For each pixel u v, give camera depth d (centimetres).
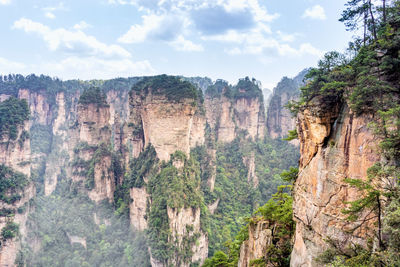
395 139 2056
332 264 2141
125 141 12025
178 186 7812
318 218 2689
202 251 7950
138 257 7806
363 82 2409
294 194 3219
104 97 12175
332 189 2597
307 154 2955
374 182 2192
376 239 2066
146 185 8706
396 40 2391
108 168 10525
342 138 2577
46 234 9675
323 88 2650
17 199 8294
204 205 9131
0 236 7531
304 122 2945
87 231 9538
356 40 3016
